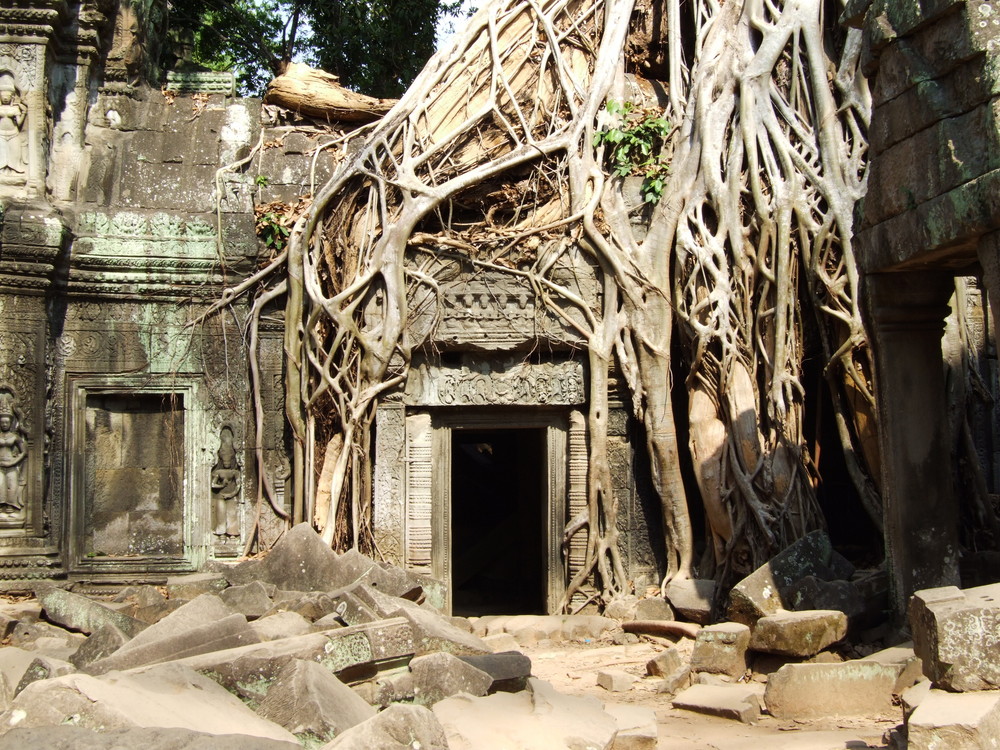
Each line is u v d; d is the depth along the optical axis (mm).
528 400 12109
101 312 11703
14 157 11578
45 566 11094
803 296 11641
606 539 11859
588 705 6312
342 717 5207
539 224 12188
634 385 11875
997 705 4914
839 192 11289
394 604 7922
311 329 11828
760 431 11336
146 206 12023
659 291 11891
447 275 12062
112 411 11836
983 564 9680
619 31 12758
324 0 19094
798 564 9320
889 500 8602
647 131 12273
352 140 12914
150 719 4578
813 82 11812
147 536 11734
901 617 8422
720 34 12344
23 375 11164
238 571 9836
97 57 12406
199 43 20203
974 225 6891
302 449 11766
